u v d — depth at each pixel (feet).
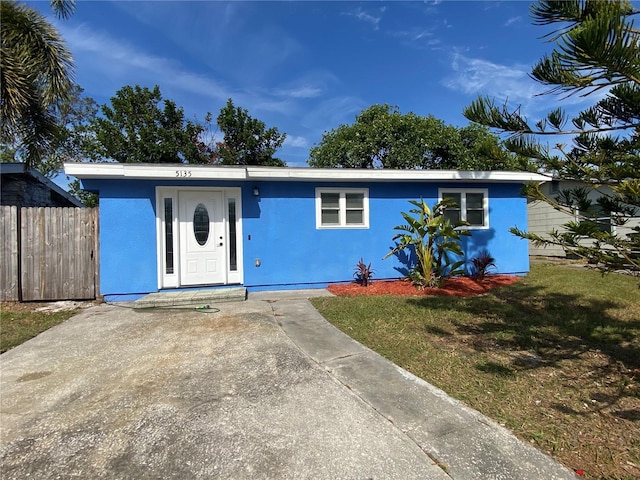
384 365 12.46
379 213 29.32
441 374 11.75
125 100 54.44
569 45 7.07
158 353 14.03
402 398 10.11
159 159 53.88
